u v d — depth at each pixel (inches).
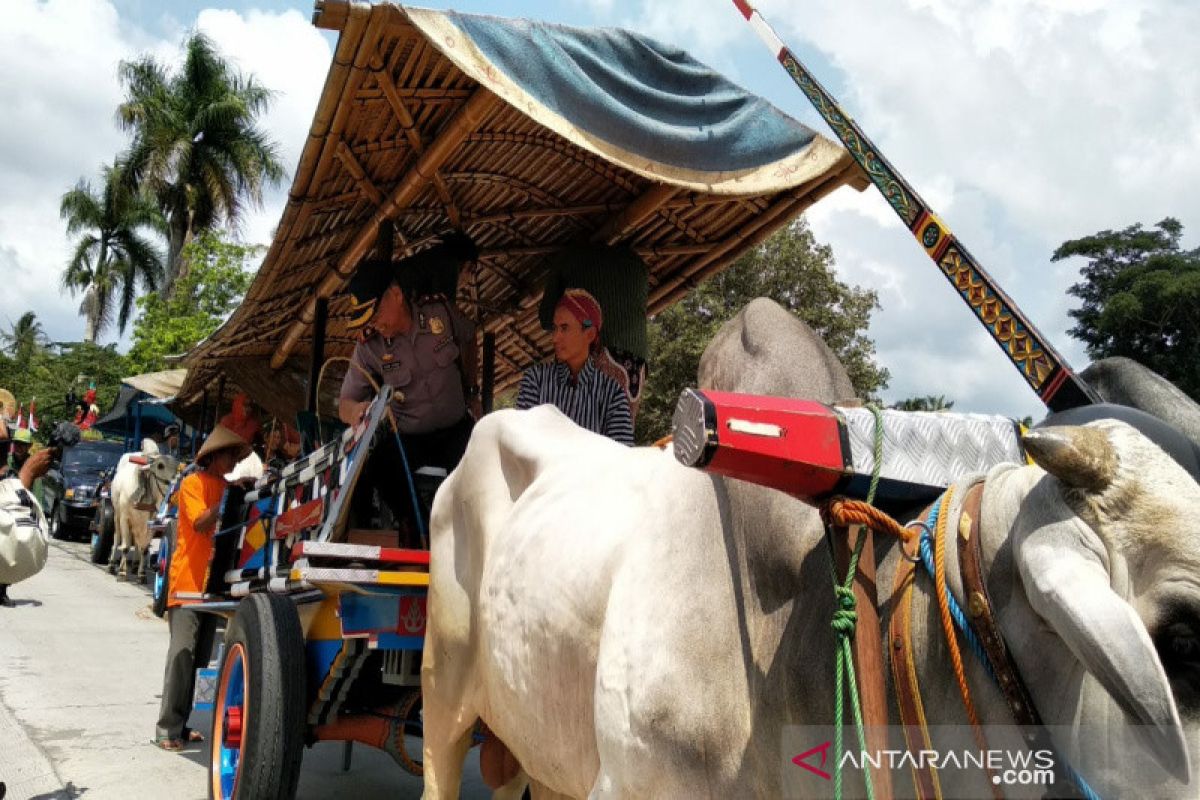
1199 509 64.2
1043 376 81.3
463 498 138.6
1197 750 62.4
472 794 213.6
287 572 161.2
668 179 156.9
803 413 80.6
